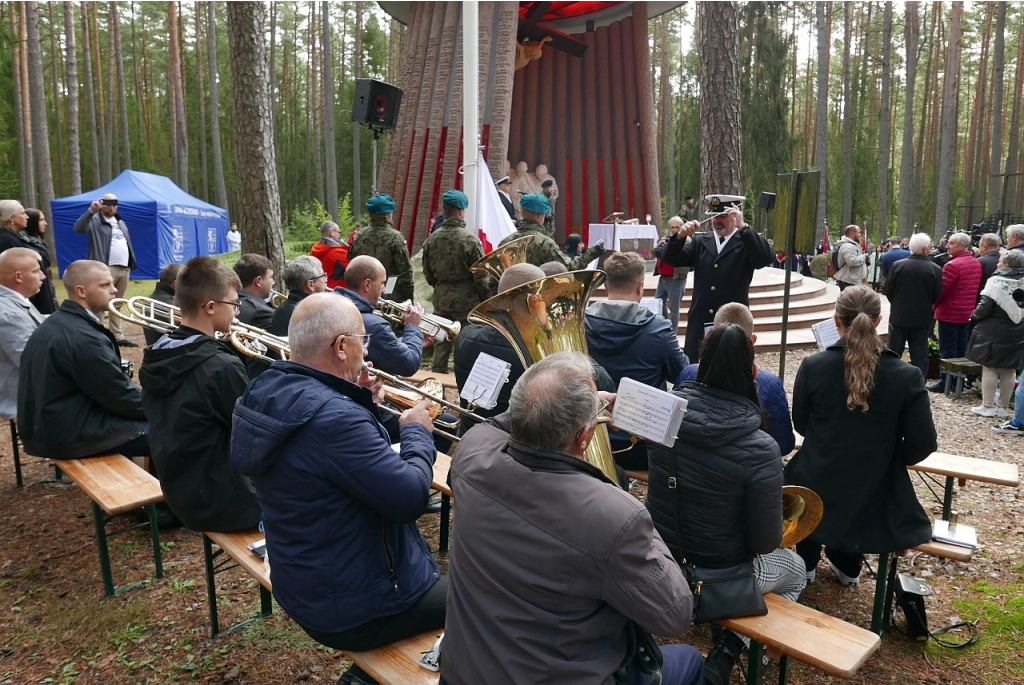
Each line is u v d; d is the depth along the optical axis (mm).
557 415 1597
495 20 10398
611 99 13773
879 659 2953
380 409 2838
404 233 11172
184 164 27672
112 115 33031
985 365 6336
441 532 3701
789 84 38344
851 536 2949
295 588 2059
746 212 13211
